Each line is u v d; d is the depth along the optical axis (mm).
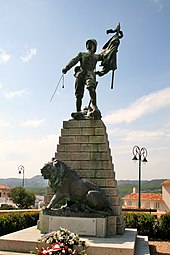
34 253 6457
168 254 9672
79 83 10656
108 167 9422
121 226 8844
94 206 8500
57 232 6879
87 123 9938
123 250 6797
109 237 8180
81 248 6703
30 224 13422
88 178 9445
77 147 9797
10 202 52219
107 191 9195
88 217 8312
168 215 13680
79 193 8641
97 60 10844
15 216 12781
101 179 9344
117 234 8719
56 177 8617
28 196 38938
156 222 13688
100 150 9625
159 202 39531
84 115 10227
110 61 10930
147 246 8734
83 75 10680
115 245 7051
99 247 6895
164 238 13484
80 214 8352
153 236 13578
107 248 6867
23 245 7328
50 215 8555
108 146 10414
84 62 10648
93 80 10484
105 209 8633
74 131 9969
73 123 10055
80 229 8258
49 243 6684
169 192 39031
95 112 10031
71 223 8328
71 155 9773
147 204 40219
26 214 13391
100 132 9781
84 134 9867
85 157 9656
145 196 41312
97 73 11062
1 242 7512
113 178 9578
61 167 8695
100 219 8227
